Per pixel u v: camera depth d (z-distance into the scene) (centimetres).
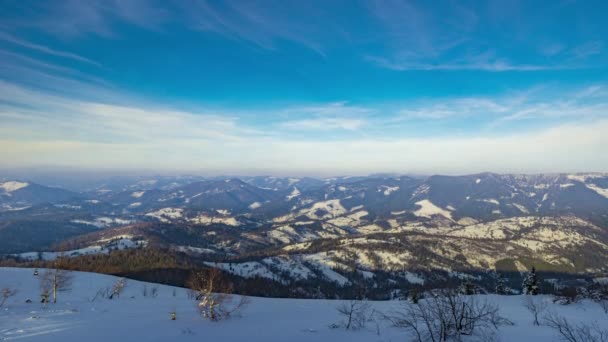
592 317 2084
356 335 1638
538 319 2017
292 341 1570
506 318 1994
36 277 4669
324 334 1684
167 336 1697
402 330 1680
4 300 3084
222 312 2398
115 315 2420
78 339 1641
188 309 2809
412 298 3006
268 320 2183
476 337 1476
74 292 4291
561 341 1420
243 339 1623
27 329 1878
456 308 1625
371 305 2823
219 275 3409
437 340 1436
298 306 2980
